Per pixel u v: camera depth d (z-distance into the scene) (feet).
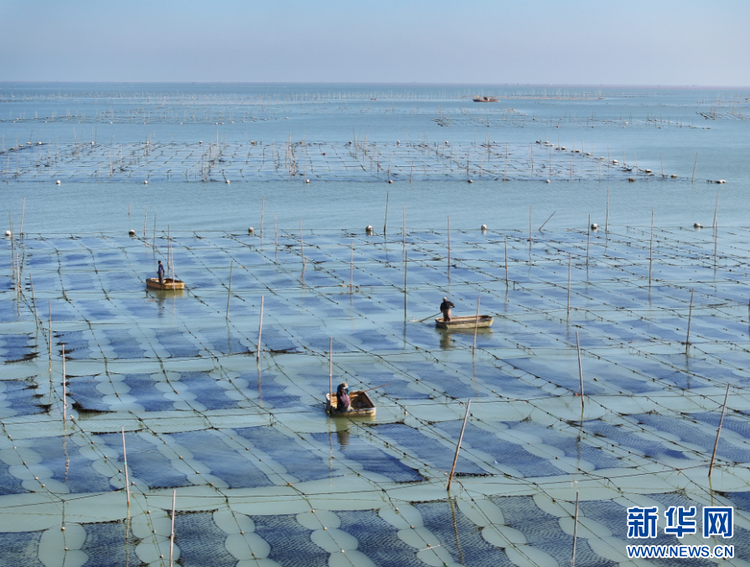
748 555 95.20
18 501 103.96
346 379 150.71
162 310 194.49
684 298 208.13
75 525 98.78
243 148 600.80
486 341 173.27
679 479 112.78
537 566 92.79
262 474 112.68
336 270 237.86
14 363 155.53
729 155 597.11
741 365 158.51
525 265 246.06
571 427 130.00
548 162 527.40
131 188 402.52
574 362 160.35
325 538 97.30
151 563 91.56
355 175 455.63
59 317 186.60
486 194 396.16
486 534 98.78
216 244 273.33
